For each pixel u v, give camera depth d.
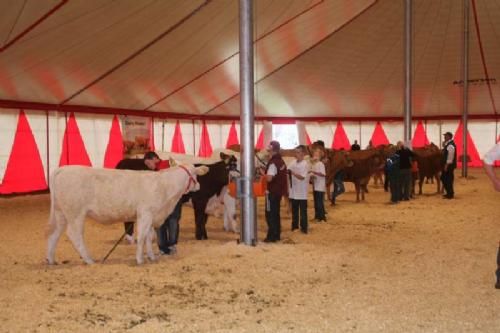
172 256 7.86
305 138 28.55
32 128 16.42
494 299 5.64
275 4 15.53
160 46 14.91
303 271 6.87
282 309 5.37
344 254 7.86
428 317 5.10
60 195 7.11
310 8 17.38
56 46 12.52
